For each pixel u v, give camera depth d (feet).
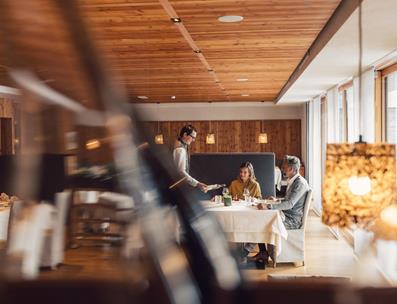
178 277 2.02
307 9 11.86
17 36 1.88
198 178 22.99
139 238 2.02
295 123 42.91
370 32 12.48
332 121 27.07
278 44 16.43
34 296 2.35
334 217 6.82
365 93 18.26
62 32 1.87
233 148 43.37
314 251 20.43
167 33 14.40
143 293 2.06
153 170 2.04
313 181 33.83
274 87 30.66
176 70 22.08
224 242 2.25
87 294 2.34
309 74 20.97
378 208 6.58
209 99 39.45
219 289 2.12
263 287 2.60
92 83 1.92
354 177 6.68
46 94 1.94
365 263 4.57
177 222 2.06
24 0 1.84
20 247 2.27
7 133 26.25
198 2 11.09
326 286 2.72
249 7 11.60
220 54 18.13
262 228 16.33
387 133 17.63
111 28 13.60
